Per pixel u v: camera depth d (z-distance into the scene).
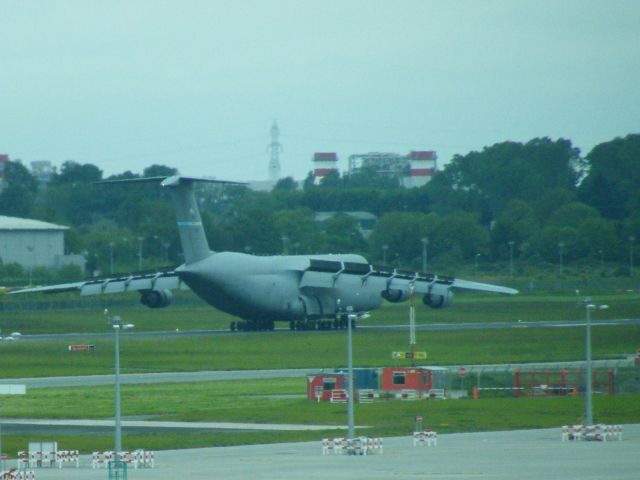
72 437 187.25
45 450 168.75
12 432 193.12
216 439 183.62
